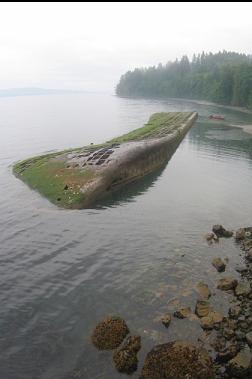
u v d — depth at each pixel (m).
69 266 22.30
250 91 138.62
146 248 24.66
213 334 15.98
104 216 30.67
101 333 15.99
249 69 143.50
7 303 18.73
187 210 32.28
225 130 87.44
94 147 50.53
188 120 91.69
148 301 18.61
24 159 52.91
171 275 21.09
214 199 35.47
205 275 21.03
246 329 16.14
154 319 17.14
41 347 15.73
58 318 17.55
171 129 72.88
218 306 18.03
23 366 14.77
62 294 19.44
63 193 34.72
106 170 38.25
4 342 16.06
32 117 146.50
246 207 33.00
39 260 23.06
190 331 16.22
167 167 50.06
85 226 28.47
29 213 31.17
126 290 19.66
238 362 13.91
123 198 35.84
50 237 26.44
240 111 137.12
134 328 16.56
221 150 62.66
